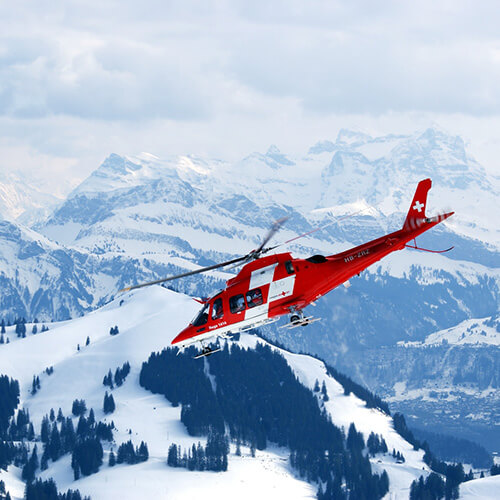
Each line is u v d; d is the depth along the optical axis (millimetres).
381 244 88125
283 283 85188
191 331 86688
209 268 79125
